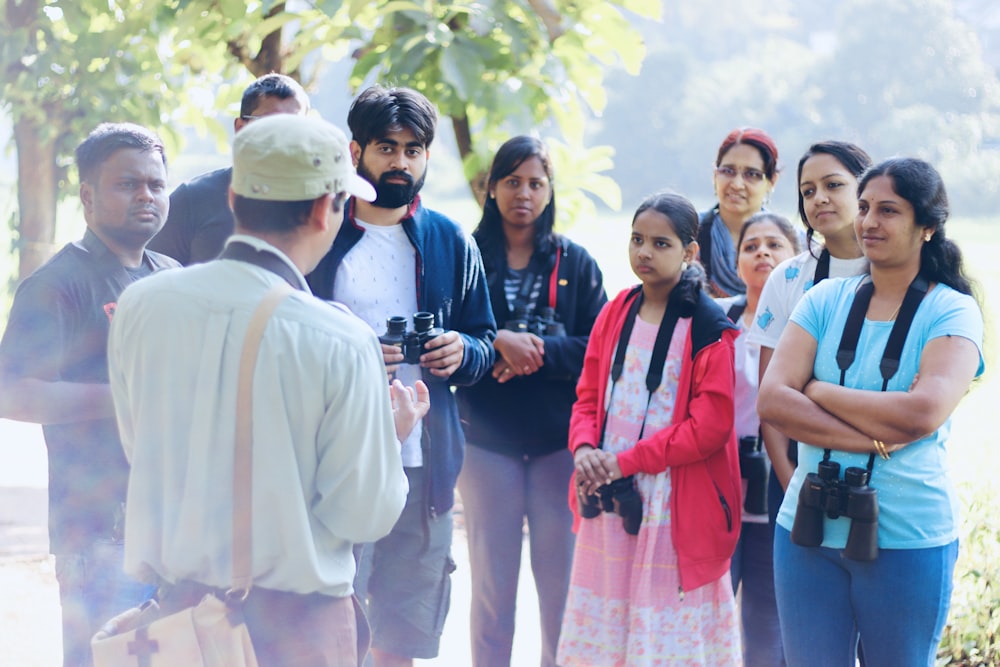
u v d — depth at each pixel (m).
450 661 5.50
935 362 3.56
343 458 2.80
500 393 4.95
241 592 2.75
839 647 3.74
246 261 2.82
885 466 3.62
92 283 3.80
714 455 4.45
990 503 5.69
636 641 4.37
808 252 4.60
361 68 6.48
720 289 5.61
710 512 4.40
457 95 6.50
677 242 4.48
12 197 10.22
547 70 6.80
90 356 3.79
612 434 4.57
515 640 5.81
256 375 2.72
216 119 9.16
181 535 2.77
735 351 4.82
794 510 3.81
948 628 5.04
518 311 5.14
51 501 3.83
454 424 4.50
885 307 3.74
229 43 7.10
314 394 2.75
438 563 4.45
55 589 6.17
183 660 2.75
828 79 50.16
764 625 4.82
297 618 2.83
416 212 4.45
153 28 7.94
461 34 6.43
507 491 4.94
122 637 2.78
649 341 4.57
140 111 8.78
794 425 3.72
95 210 3.81
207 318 2.76
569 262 5.25
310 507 2.84
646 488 4.44
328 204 2.85
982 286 3.79
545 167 5.12
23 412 3.62
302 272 2.91
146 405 2.82
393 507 2.92
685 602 4.39
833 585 3.72
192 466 2.76
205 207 4.38
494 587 4.92
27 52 8.81
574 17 7.00
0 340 3.75
